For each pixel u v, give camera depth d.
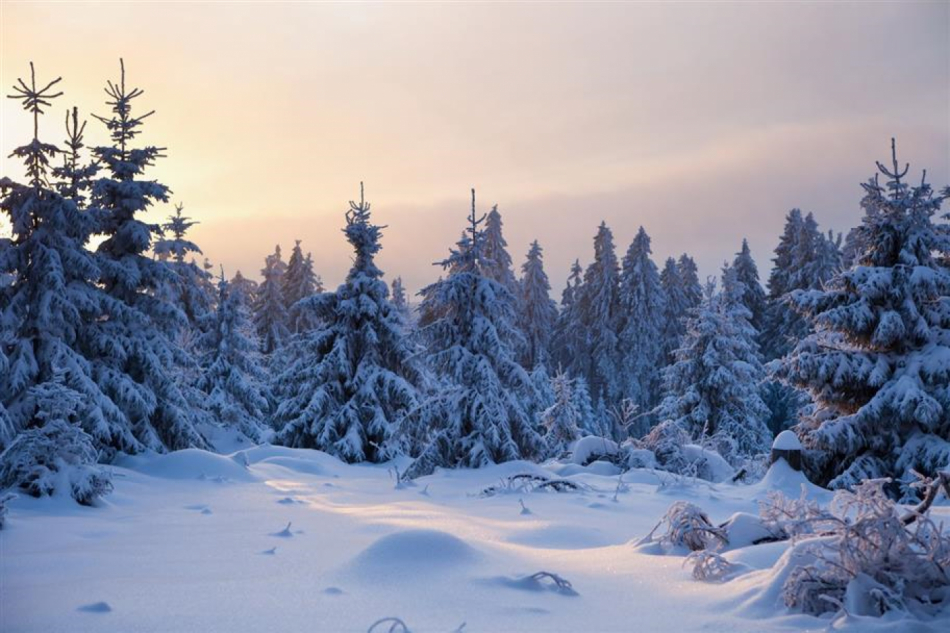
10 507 11.38
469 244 23.05
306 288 58.81
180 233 32.16
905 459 17.86
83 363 19.83
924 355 18.44
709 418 35.94
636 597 5.39
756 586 5.20
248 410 36.00
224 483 16.53
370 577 5.88
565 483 15.85
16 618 4.77
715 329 36.00
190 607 5.01
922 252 19.27
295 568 6.50
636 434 53.47
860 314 18.84
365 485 17.62
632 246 58.09
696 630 4.49
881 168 19.84
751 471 19.81
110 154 23.06
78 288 20.56
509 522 10.71
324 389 28.27
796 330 50.50
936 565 5.03
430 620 4.65
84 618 4.74
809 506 6.59
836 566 5.00
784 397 47.25
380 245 29.95
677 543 7.47
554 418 29.70
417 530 6.71
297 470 20.73
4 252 19.42
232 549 7.74
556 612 4.91
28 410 18.30
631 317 55.88
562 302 65.88
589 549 7.94
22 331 19.50
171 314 22.48
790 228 56.72
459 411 21.31
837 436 18.61
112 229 22.81
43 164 20.33
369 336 28.64
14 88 20.00
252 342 36.34
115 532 9.31
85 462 12.94
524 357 55.44
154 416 21.95
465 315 22.48
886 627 4.30
